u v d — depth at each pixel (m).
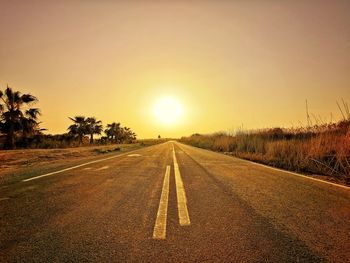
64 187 5.43
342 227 3.04
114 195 4.70
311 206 3.93
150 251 2.40
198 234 2.81
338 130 10.67
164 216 3.45
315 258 2.27
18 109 26.81
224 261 2.21
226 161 11.12
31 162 11.72
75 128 41.56
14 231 2.90
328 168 8.01
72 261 2.21
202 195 4.68
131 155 14.98
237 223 3.17
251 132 20.72
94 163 10.31
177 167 8.84
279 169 8.32
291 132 16.94
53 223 3.17
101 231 2.91
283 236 2.76
